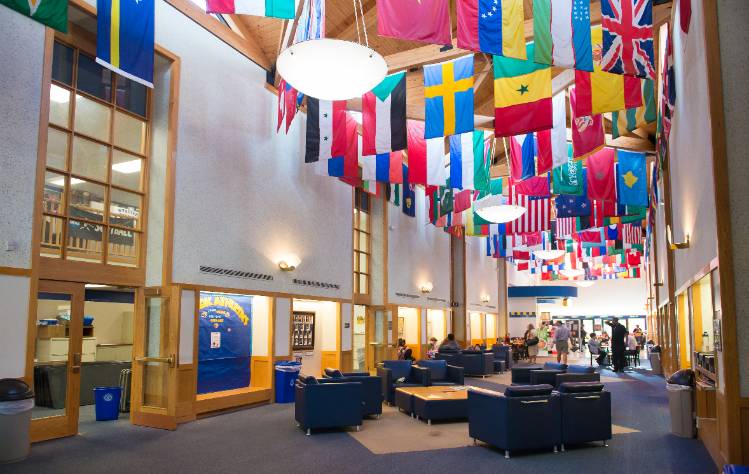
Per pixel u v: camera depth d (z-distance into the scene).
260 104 11.24
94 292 12.51
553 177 12.45
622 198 12.30
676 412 8.12
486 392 7.33
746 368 5.63
